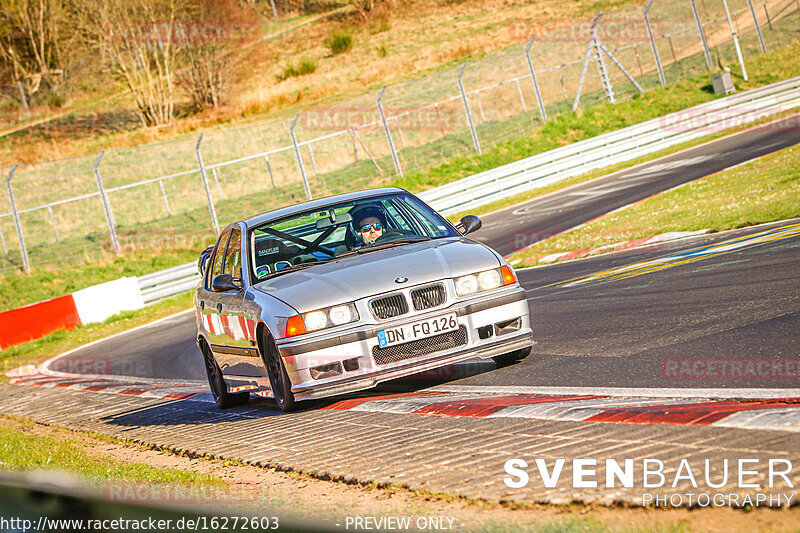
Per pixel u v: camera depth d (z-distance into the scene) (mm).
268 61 132625
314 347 13031
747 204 31500
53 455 13547
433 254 14336
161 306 50438
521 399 11844
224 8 117125
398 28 144750
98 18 106938
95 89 123000
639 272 23812
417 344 13375
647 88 86188
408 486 8344
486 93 91562
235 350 15734
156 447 13648
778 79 83125
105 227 71312
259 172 79812
